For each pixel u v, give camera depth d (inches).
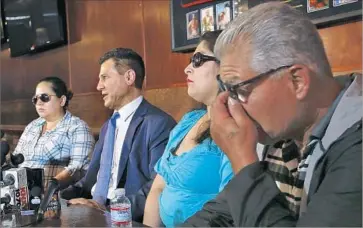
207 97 55.8
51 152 102.2
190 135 59.9
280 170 37.5
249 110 30.6
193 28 93.3
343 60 69.6
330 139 28.8
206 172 54.7
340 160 27.2
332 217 25.9
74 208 65.4
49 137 103.7
